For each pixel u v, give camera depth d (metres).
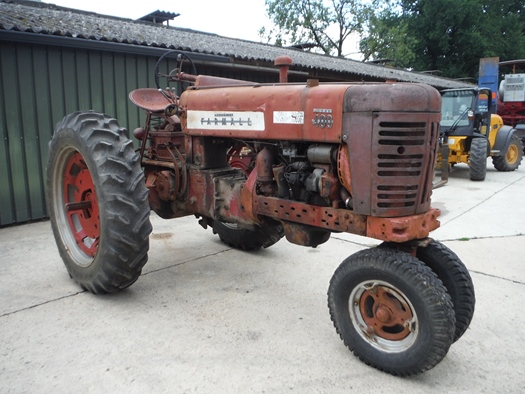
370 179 2.30
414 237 2.34
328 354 2.58
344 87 2.38
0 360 2.47
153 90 4.07
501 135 10.23
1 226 5.28
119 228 2.98
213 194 3.30
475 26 31.33
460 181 8.93
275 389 2.26
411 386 2.30
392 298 2.36
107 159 3.02
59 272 3.77
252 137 2.87
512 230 5.19
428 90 2.31
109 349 2.60
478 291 3.46
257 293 3.39
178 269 3.87
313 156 2.55
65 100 5.63
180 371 2.40
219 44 8.66
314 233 2.80
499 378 2.38
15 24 5.07
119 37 6.07
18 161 5.34
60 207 3.60
